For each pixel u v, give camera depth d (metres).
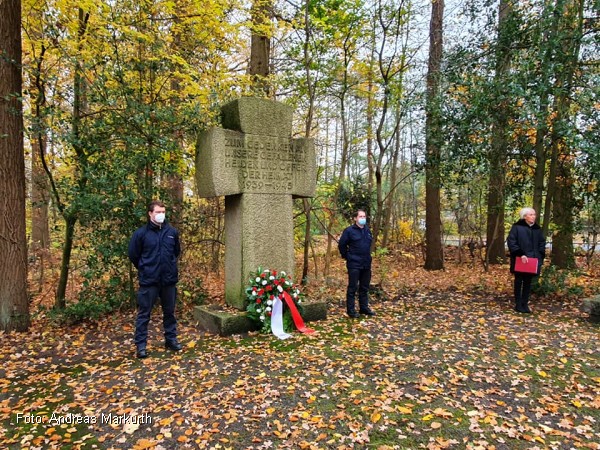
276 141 5.94
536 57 6.73
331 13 7.70
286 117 6.01
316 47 8.20
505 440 2.88
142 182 6.42
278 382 3.86
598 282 8.35
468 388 3.70
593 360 4.33
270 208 5.91
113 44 6.00
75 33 5.97
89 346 5.18
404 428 3.05
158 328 5.86
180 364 4.40
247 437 2.97
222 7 6.57
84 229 6.38
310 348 4.78
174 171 6.66
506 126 7.18
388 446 2.82
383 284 9.13
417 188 20.55
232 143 5.59
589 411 3.27
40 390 3.87
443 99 7.83
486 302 7.21
